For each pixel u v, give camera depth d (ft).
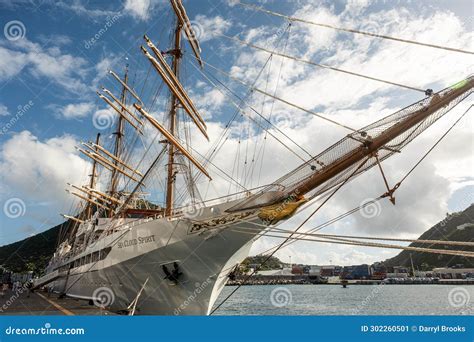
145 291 63.67
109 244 74.54
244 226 52.24
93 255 87.56
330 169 41.01
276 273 590.96
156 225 61.21
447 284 482.69
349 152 40.34
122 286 68.49
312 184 42.57
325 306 206.08
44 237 488.44
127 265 65.16
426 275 550.36
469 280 468.34
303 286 511.40
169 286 60.39
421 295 297.33
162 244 59.16
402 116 38.14
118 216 85.30
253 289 427.74
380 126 39.24
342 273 618.03
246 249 59.31
